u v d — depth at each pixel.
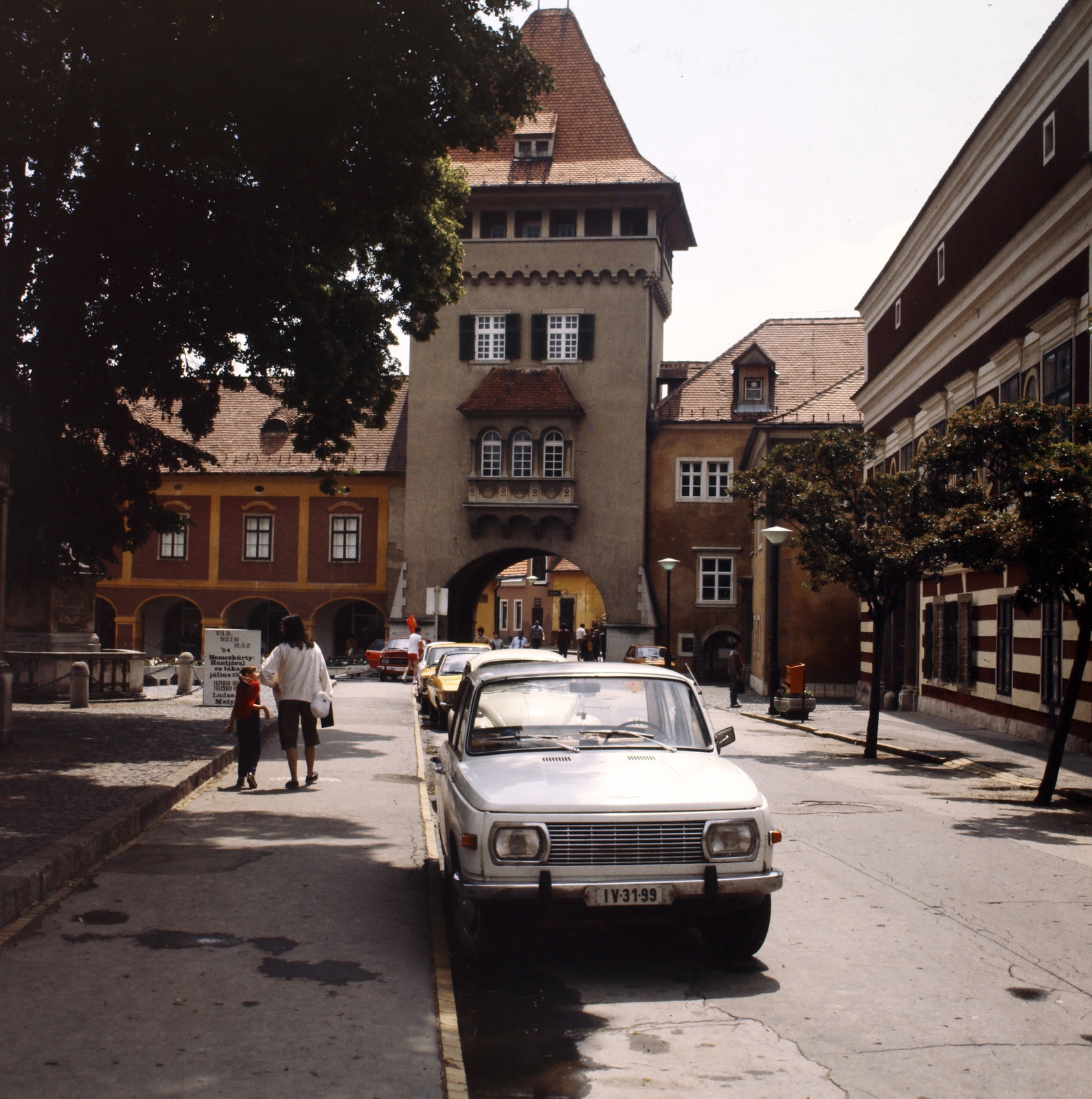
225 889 7.52
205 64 12.32
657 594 47.31
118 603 50.94
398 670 41.09
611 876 6.08
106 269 15.44
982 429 15.50
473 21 13.66
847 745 21.84
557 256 46.91
